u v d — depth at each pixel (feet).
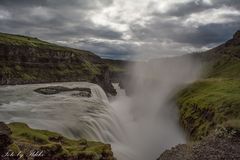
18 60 634.02
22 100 284.00
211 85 359.46
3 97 303.48
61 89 388.57
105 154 127.03
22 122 170.40
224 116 182.91
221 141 144.97
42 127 169.27
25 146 109.29
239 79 419.13
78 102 290.97
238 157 120.37
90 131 190.49
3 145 98.02
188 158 132.57
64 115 212.02
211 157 126.52
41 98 307.58
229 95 236.22
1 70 569.23
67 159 111.55
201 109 227.20
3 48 607.78
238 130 150.71
